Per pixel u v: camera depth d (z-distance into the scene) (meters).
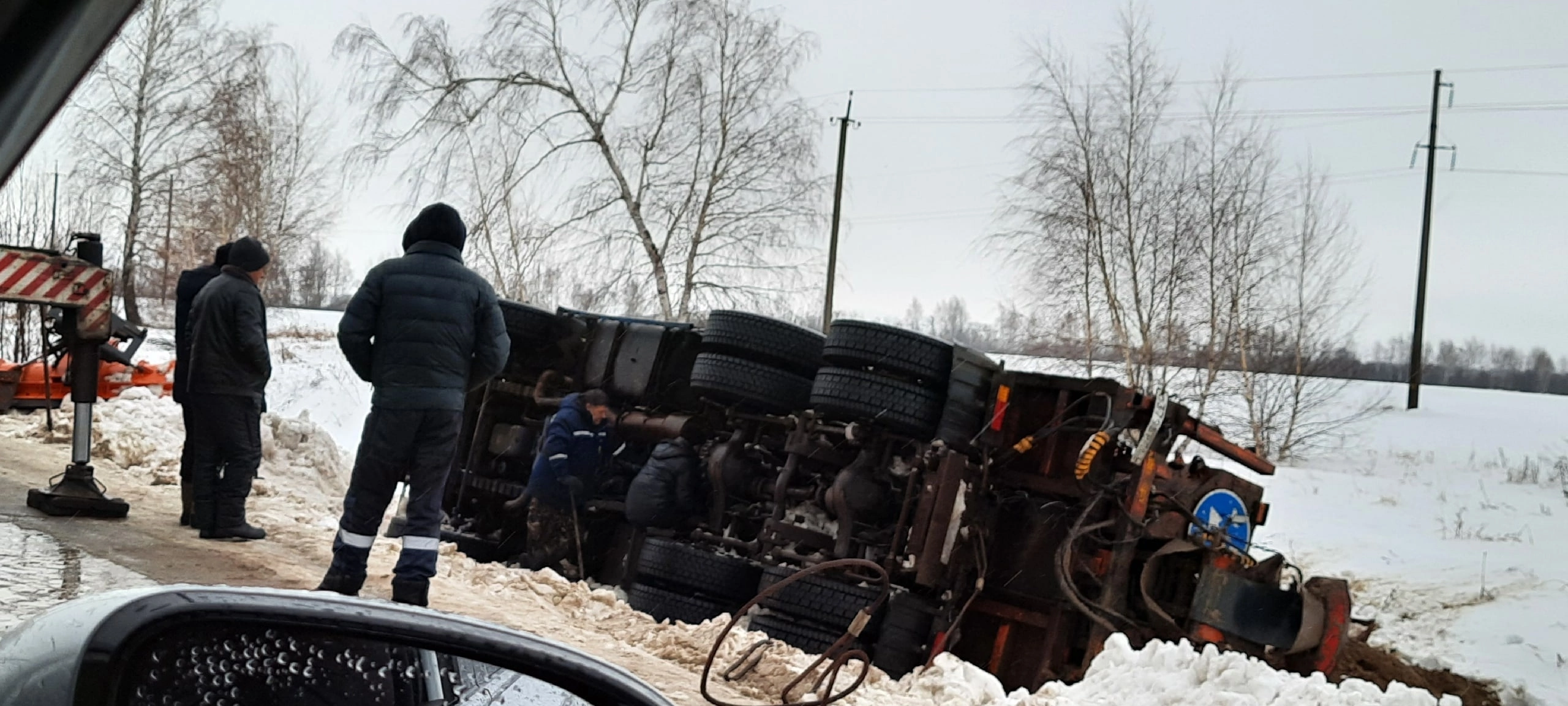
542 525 10.09
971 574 8.95
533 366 11.15
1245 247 26.30
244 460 8.09
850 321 9.09
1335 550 16.27
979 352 9.06
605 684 2.37
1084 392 8.88
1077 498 8.97
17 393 14.20
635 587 9.48
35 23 0.93
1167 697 6.55
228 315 7.85
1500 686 10.20
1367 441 31.36
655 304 20.59
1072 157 26.31
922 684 6.81
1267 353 27.61
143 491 10.03
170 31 29.78
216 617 1.83
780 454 9.90
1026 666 8.91
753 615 8.87
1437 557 15.45
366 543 6.24
